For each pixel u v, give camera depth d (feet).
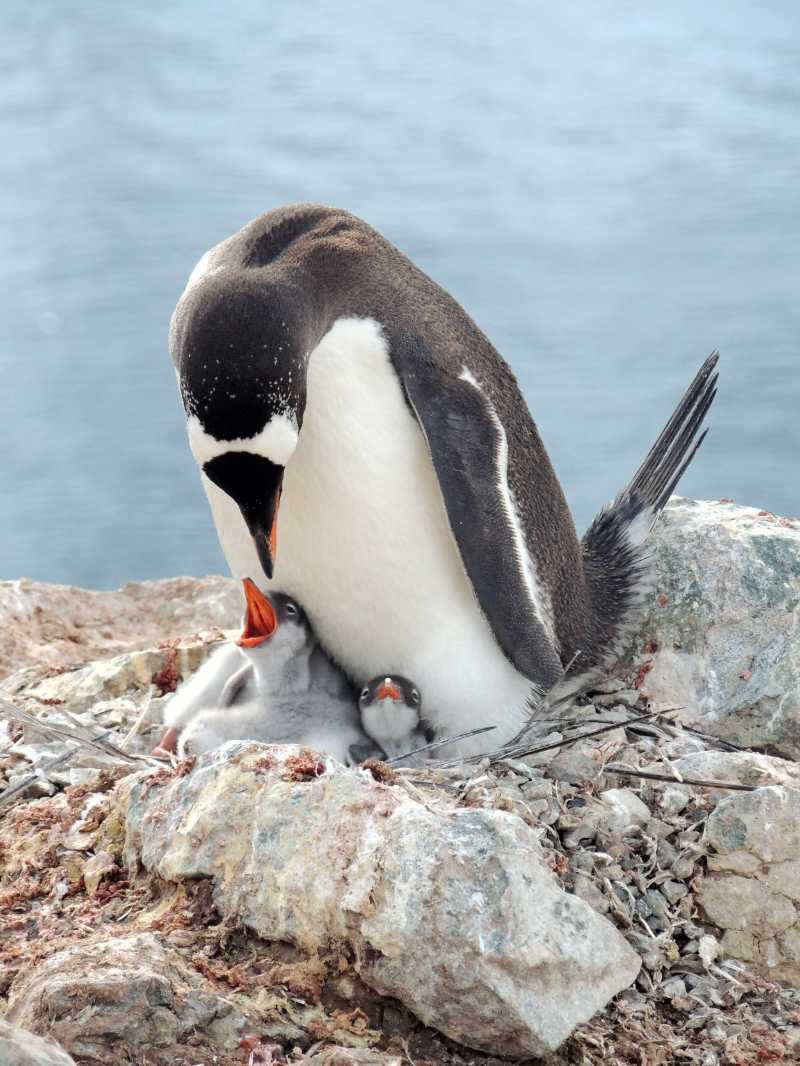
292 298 34.81
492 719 38.27
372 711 37.58
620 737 37.11
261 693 39.24
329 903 28.76
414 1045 28.40
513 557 36.78
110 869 32.19
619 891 32.19
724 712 40.34
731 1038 30.09
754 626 40.88
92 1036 26.68
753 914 32.42
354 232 38.86
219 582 62.03
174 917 30.25
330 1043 28.02
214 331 33.63
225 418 33.71
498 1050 28.19
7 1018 27.43
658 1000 30.86
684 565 42.29
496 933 27.61
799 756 40.01
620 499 44.91
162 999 27.22
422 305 38.04
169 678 46.21
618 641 42.47
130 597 61.26
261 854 29.81
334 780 30.04
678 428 44.98
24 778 35.53
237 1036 27.48
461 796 31.86
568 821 33.01
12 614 57.16
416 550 37.27
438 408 36.42
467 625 38.09
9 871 32.94
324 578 38.17
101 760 37.17
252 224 39.22
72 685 46.55
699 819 34.01
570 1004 27.99
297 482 36.60
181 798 31.48
